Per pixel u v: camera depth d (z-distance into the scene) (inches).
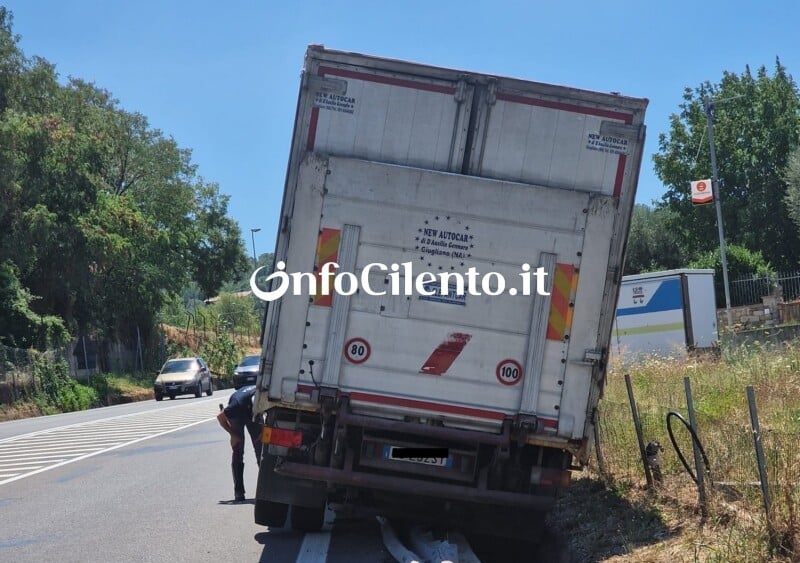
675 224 2193.7
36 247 1630.2
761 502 285.9
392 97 305.7
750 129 2085.4
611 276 300.8
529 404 297.6
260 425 423.2
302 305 298.5
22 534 357.1
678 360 781.9
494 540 352.5
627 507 341.1
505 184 300.5
